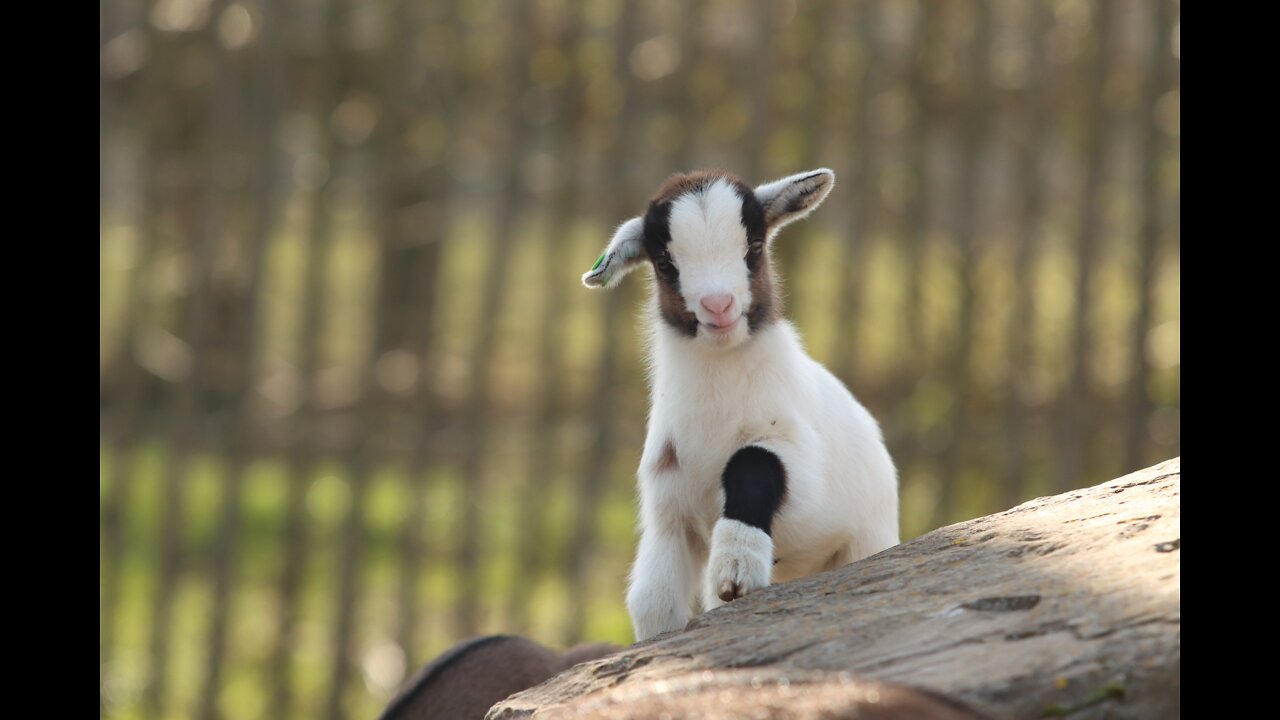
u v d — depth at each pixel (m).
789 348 8.05
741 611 6.15
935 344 16.95
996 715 4.64
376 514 18.80
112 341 19.34
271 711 16.12
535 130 17.16
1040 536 5.97
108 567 17.00
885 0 16.83
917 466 16.70
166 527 16.58
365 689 16.30
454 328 18.97
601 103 17.06
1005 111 16.89
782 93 16.88
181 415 16.86
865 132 16.64
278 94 17.31
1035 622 5.07
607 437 16.62
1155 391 17.42
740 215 7.97
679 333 7.90
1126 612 4.97
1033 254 16.73
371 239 18.12
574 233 17.44
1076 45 16.92
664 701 4.85
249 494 18.34
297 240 20.45
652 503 7.99
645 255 8.30
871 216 16.81
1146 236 16.84
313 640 17.33
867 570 6.21
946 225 16.95
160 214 17.77
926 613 5.41
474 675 8.59
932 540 6.39
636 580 7.76
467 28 17.69
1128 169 17.08
